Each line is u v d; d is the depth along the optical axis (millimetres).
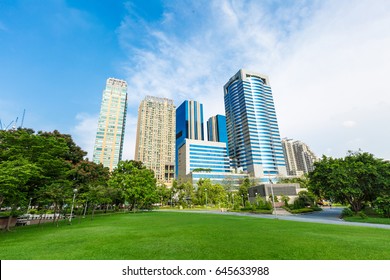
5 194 17047
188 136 181375
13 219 23375
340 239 11141
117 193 42031
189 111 191250
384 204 26016
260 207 45344
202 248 9320
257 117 138875
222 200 75375
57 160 21234
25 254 8742
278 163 133000
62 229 17750
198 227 16812
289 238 11492
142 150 141500
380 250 8852
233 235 12633
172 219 25500
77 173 33344
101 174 45250
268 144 134500
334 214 35906
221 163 129000
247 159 133000
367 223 21547
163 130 153125
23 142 19703
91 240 11609
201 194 78750
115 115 120250
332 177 31812
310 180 37375
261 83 150375
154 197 52000
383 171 30656
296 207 46031
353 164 31922
